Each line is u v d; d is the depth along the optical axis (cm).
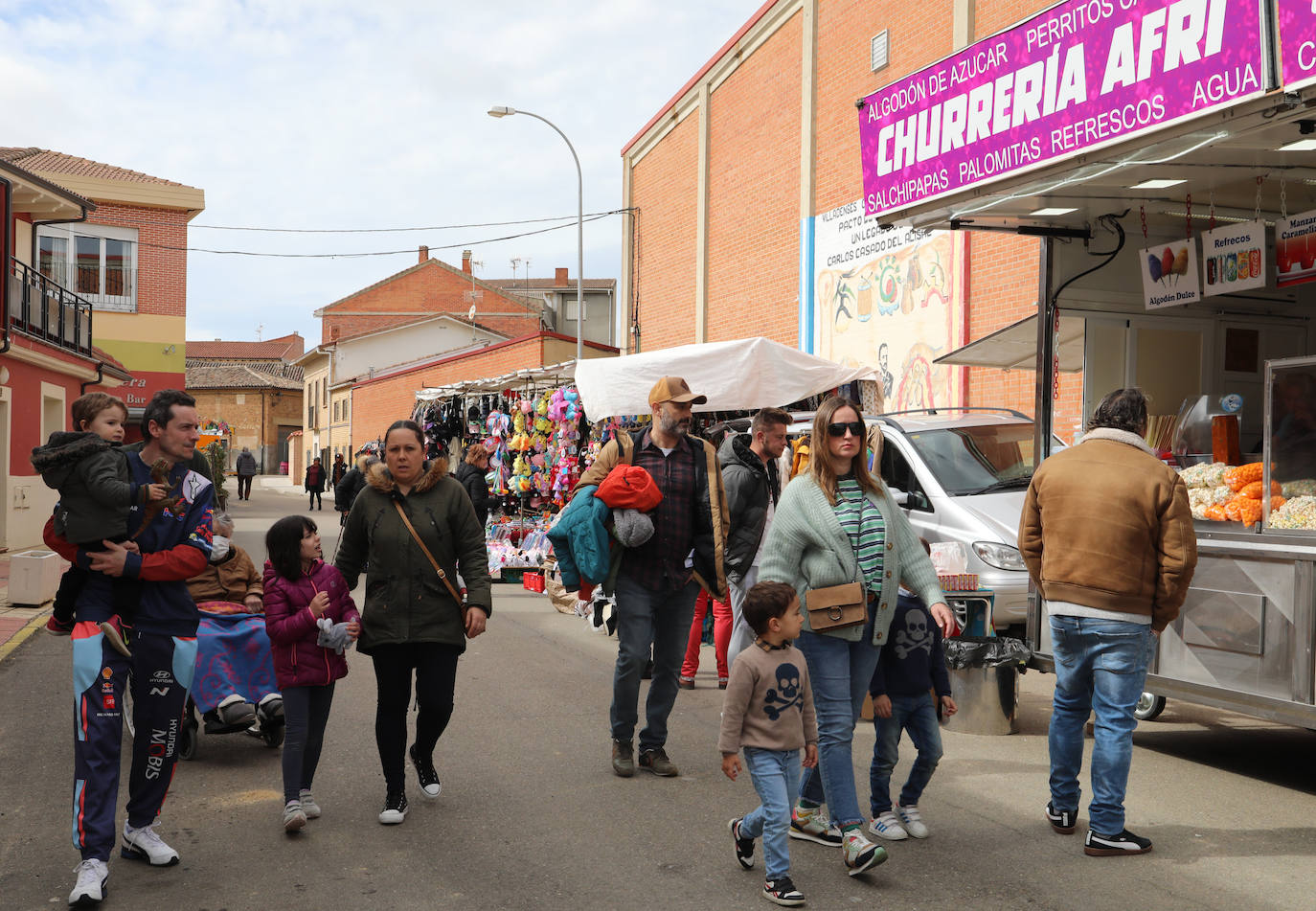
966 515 866
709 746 649
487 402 1744
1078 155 566
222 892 425
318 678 501
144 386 3052
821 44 1666
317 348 5762
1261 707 559
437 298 6088
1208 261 720
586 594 591
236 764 614
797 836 494
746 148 1922
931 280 1394
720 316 2025
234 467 8119
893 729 489
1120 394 502
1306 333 851
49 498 1947
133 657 447
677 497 591
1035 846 479
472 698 772
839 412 462
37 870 446
